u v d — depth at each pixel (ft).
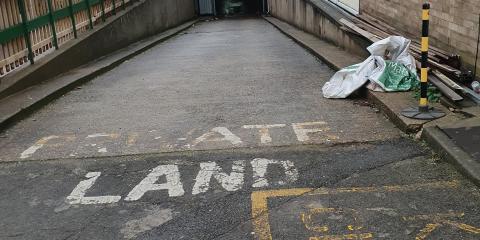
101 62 39.04
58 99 27.30
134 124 21.59
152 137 19.58
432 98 20.51
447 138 16.17
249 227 12.29
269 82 29.68
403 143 17.35
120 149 18.33
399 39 24.29
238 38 62.59
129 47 51.24
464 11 21.09
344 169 15.47
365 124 19.76
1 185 15.64
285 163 16.17
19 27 28.60
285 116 21.62
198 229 12.36
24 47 29.30
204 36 69.21
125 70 37.73
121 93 28.53
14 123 22.31
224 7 118.32
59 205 14.08
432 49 23.54
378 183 14.37
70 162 17.26
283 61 38.14
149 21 63.72
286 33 59.52
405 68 22.98
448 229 11.70
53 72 31.55
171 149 18.03
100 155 17.79
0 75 26.50
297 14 64.03
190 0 103.81
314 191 14.06
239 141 18.52
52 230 12.72
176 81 31.81
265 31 70.54
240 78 31.65
